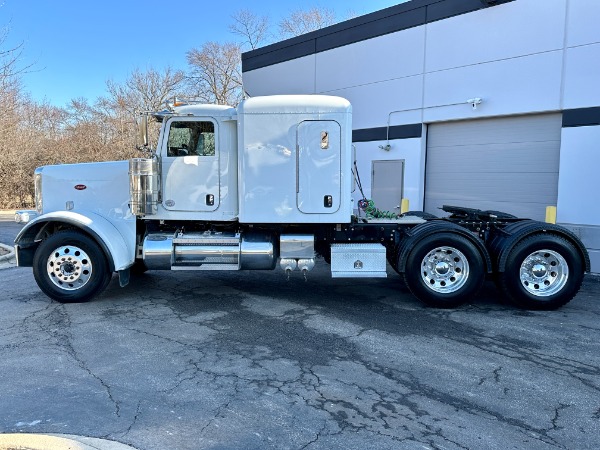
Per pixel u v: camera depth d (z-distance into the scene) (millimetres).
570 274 5926
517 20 9281
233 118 6176
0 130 14008
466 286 5969
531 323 5449
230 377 3918
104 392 3625
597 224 8523
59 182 6402
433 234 5957
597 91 8359
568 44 8633
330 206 6074
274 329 5188
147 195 6070
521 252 5910
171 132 6258
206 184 6266
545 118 9203
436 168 11016
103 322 5395
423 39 10797
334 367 4145
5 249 10852
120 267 6059
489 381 3863
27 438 2902
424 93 10906
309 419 3234
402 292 6941
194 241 6281
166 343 4723
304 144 5996
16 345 4637
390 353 4484
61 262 6035
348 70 12414
